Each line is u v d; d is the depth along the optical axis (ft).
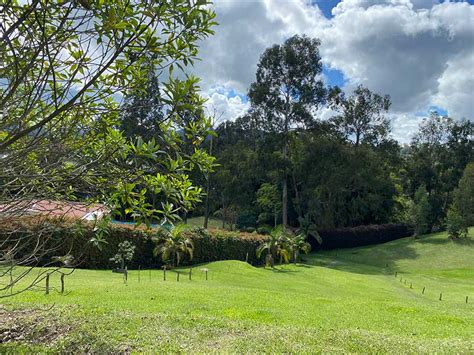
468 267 106.83
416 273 103.04
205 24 13.32
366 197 150.10
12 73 13.09
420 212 143.84
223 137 176.55
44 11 11.37
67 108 12.60
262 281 68.13
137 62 13.53
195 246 84.23
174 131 14.14
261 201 142.31
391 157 156.35
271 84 133.28
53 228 16.57
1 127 12.68
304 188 138.92
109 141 14.46
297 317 34.47
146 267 74.90
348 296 61.00
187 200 14.92
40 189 14.16
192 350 21.36
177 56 13.56
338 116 145.07
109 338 22.90
